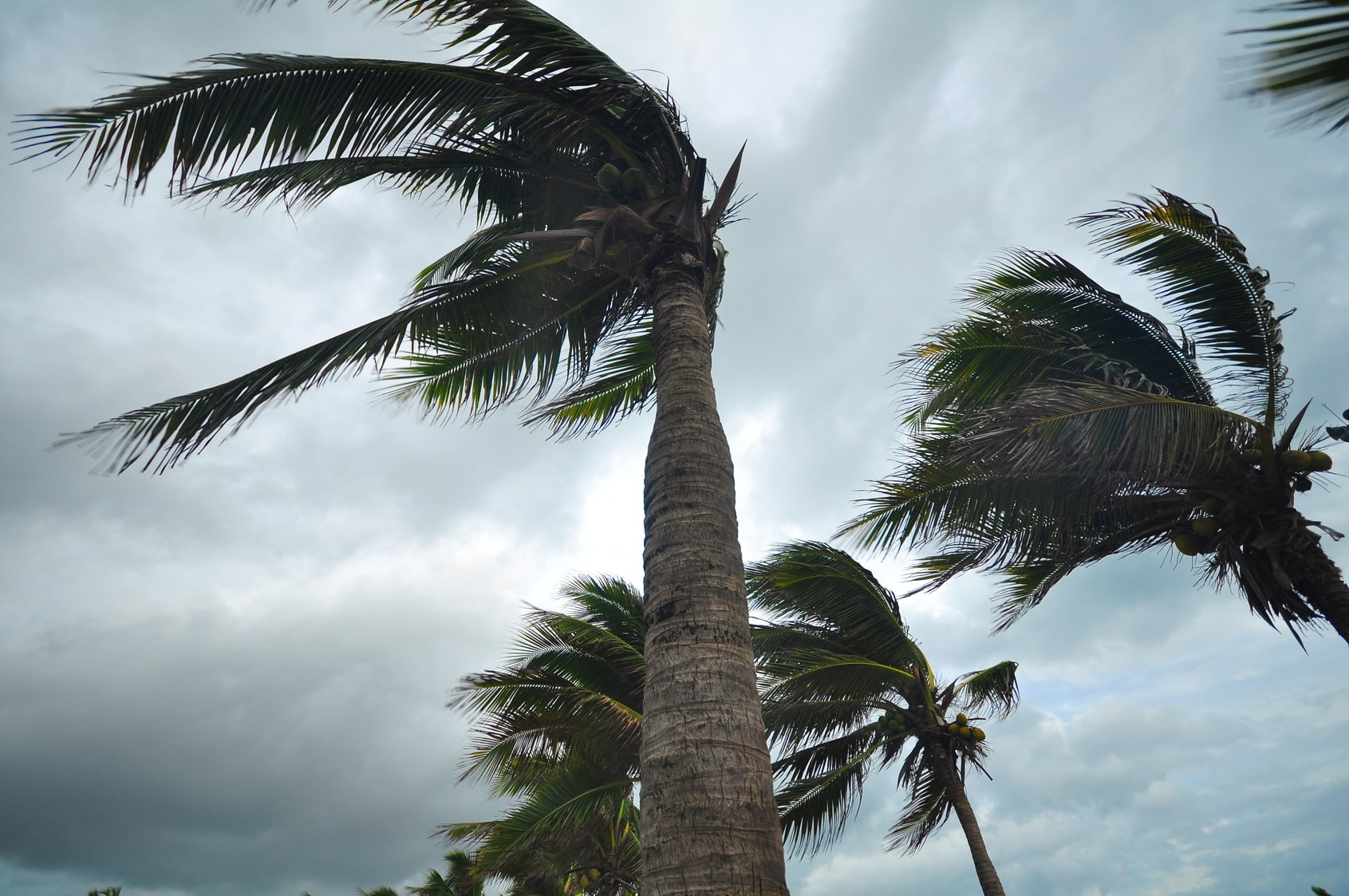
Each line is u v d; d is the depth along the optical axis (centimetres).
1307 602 793
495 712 1295
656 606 466
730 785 380
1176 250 882
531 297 812
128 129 581
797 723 1316
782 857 374
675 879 355
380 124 677
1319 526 786
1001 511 900
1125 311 955
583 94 688
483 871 1759
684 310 635
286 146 648
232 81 612
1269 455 803
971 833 1241
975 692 1432
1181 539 844
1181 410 776
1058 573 1009
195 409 600
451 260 707
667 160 731
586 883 1880
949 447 857
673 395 575
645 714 434
